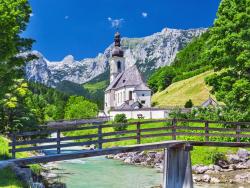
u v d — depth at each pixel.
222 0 44.12
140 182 36.12
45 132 24.94
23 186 21.03
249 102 41.31
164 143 28.88
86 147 69.31
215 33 43.78
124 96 129.25
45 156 24.28
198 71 178.88
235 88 40.41
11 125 47.34
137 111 103.75
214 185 34.09
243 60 40.16
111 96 143.25
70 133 94.88
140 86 124.50
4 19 24.77
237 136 31.48
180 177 29.61
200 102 137.62
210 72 163.50
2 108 46.78
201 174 39.88
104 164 50.34
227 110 49.53
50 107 158.25
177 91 160.12
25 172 23.59
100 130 27.00
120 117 86.69
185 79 180.88
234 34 41.09
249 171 40.31
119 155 57.78
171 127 30.44
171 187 29.69
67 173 41.19
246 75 41.91
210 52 42.91
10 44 25.69
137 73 129.50
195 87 152.38
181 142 29.58
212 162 43.09
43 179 33.16
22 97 49.47
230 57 41.81
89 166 48.12
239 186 33.50
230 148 46.41
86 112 141.00
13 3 27.03
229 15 42.69
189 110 73.81
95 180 37.03
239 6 42.69
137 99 123.12
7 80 28.45
